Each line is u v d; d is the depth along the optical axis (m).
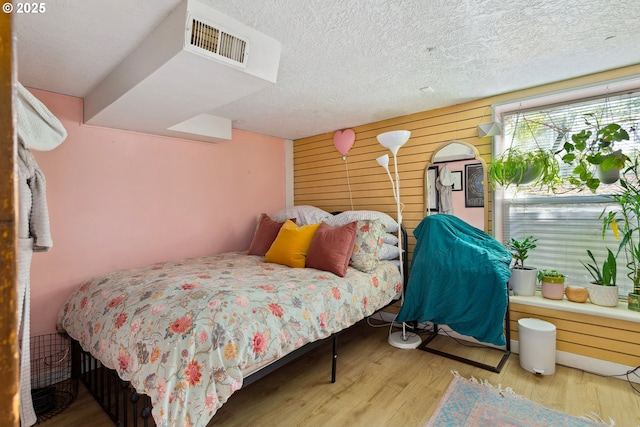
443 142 3.00
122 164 2.70
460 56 2.01
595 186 2.22
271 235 3.20
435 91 2.60
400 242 2.94
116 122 2.46
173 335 1.39
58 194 2.36
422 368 2.33
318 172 4.04
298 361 2.47
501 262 2.34
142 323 1.52
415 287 2.65
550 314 2.37
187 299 1.63
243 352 1.47
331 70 2.19
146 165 2.85
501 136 2.78
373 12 1.55
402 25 1.66
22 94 1.20
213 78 1.72
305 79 2.33
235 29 1.58
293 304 1.86
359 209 3.65
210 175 3.37
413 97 2.73
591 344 2.22
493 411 1.79
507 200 2.77
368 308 2.46
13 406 0.29
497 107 2.73
